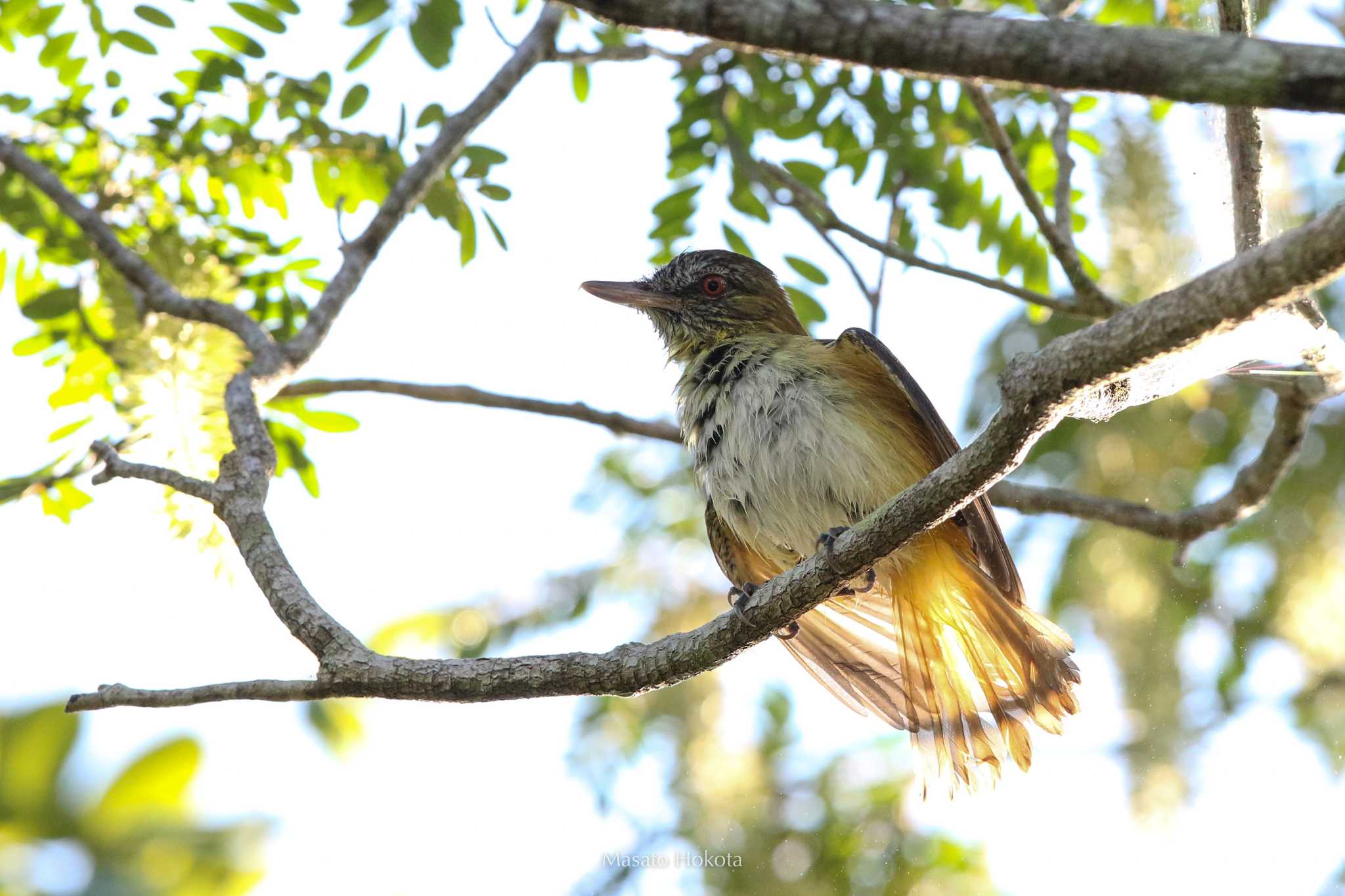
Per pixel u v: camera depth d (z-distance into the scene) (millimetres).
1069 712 9125
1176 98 3918
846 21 4039
